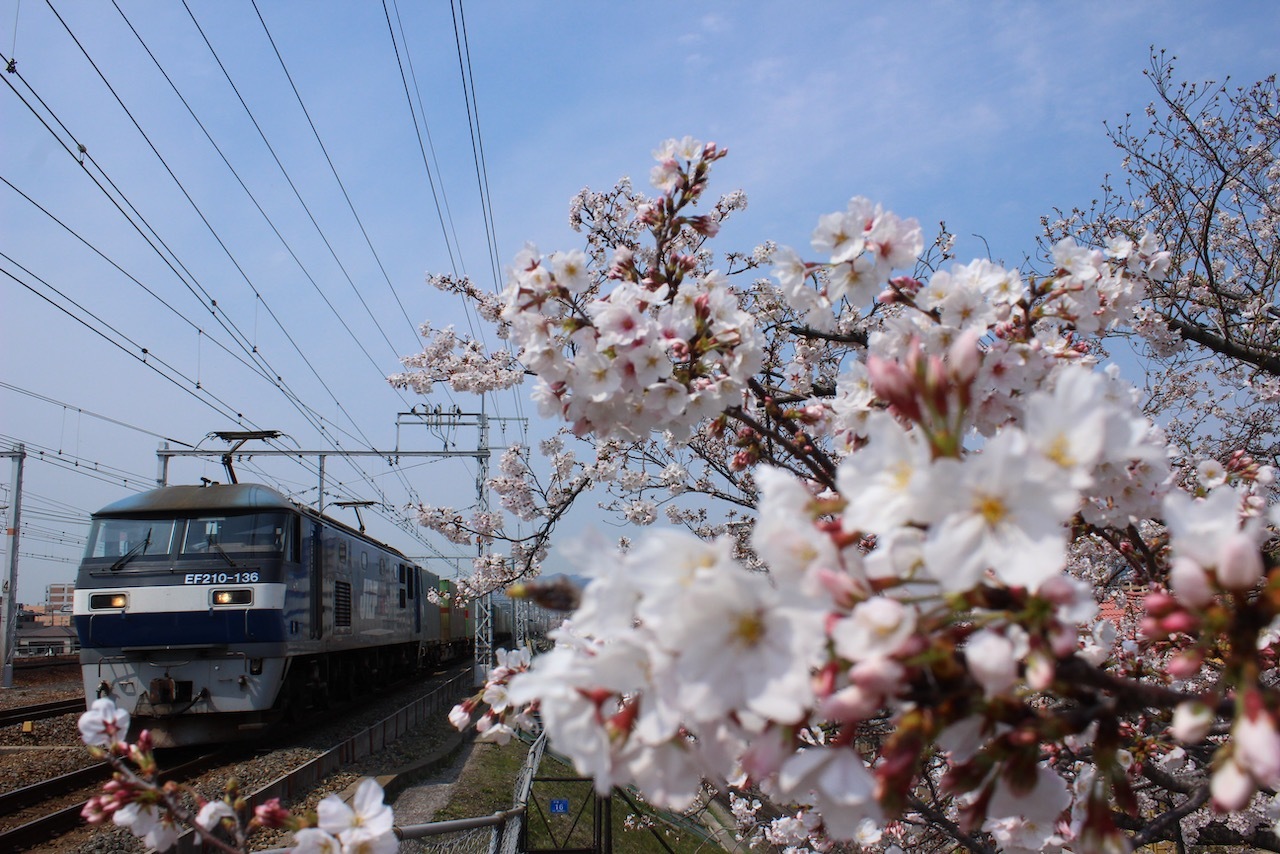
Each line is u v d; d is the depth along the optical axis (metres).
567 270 2.69
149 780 2.40
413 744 12.86
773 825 4.91
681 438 2.75
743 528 7.20
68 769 9.80
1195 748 2.99
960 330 2.35
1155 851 4.86
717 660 1.08
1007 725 1.23
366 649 17.94
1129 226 7.98
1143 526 3.95
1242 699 0.99
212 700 10.74
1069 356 2.45
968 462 1.08
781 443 2.81
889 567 1.16
